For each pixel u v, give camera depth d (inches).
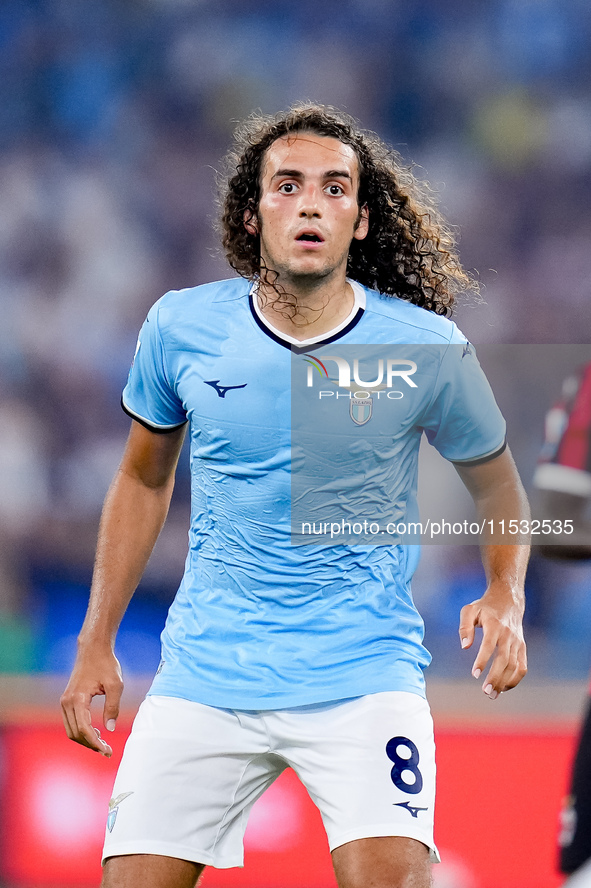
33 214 1567.4
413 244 453.4
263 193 402.3
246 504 390.0
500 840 616.1
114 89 1665.8
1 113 1641.2
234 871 614.5
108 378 1464.1
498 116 1686.8
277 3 1701.5
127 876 366.9
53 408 1423.5
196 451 401.7
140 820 373.1
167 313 409.7
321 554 386.9
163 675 398.3
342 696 377.7
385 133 1707.7
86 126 1643.7
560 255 1615.4
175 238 1585.9
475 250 1617.9
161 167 1628.9
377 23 1704.0
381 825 356.2
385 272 452.8
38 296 1512.1
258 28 1695.4
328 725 378.0
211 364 396.8
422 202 460.1
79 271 1537.9
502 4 1699.1
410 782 364.8
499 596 393.1
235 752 384.5
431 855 370.3
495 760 624.7
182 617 400.2
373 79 1706.4
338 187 396.2
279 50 1699.1
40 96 1653.5
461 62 1701.5
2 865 629.9
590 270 1605.6
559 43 1688.0
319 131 413.4
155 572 1164.5
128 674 1072.8
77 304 1512.1
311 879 611.8
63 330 1491.1
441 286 459.5
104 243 1560.0
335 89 1706.4
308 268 387.5
